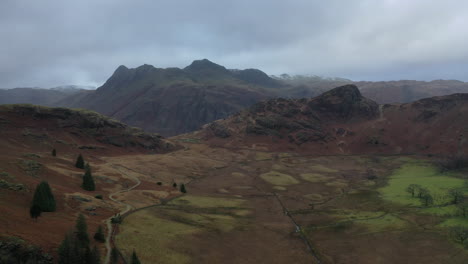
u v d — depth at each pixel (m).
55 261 43.47
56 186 80.06
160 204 95.44
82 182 96.00
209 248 66.88
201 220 84.56
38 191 60.62
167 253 59.69
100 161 147.50
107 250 54.16
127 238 61.75
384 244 73.00
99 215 71.69
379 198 113.31
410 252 67.94
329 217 94.88
